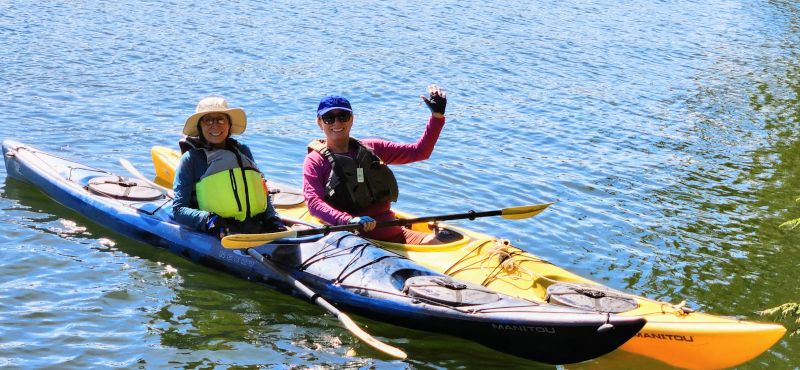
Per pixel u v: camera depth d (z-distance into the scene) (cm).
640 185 916
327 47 1518
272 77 1284
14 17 1492
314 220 676
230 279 623
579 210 818
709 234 774
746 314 609
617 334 483
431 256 605
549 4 2270
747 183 952
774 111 1350
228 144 636
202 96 1148
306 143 977
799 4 2705
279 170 874
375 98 1223
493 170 929
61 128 959
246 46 1466
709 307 617
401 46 1587
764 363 534
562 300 525
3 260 617
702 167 1005
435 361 525
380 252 593
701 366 503
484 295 541
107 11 1628
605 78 1495
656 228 782
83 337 523
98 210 700
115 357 504
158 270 629
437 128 658
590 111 1248
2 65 1193
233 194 621
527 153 1009
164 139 955
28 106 1025
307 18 1758
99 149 903
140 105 1079
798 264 712
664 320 507
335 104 612
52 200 749
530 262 590
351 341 545
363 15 1850
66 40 1380
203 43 1458
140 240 673
